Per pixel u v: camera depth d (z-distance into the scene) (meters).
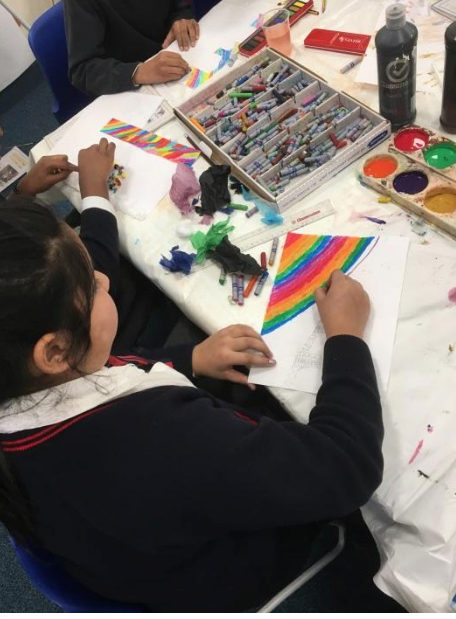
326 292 0.80
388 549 0.65
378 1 1.18
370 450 0.63
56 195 1.25
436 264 0.80
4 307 0.47
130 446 0.56
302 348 0.78
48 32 1.49
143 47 1.56
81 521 0.59
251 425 0.63
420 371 0.71
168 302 1.21
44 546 0.65
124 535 0.58
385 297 0.78
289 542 0.83
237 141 1.02
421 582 0.60
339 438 0.63
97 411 0.57
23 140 2.42
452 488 0.63
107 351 0.62
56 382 0.57
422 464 0.65
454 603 0.58
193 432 0.57
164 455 0.56
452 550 0.60
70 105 1.65
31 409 0.56
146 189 1.04
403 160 0.90
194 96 1.12
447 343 0.72
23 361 0.51
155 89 1.23
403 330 0.75
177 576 0.70
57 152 1.18
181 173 1.00
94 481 0.55
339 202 0.92
